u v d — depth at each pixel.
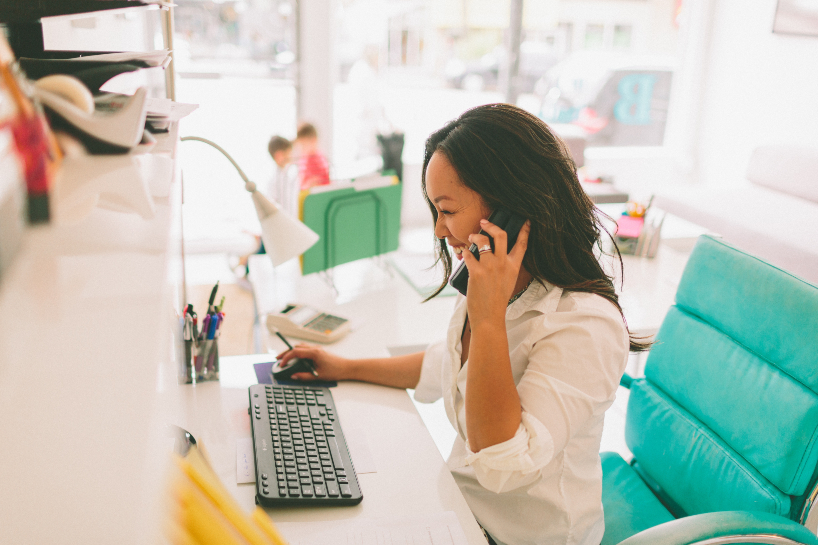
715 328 1.36
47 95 0.53
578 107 5.47
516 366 1.03
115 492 0.23
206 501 0.47
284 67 4.60
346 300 1.97
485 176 0.96
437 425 2.52
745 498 1.18
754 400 1.21
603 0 5.20
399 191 2.22
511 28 5.03
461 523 0.97
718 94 5.19
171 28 1.43
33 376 0.29
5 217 0.38
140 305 0.35
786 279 1.21
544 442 0.92
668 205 4.29
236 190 4.50
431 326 1.79
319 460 1.05
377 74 4.90
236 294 2.83
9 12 0.81
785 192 4.25
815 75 4.36
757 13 4.76
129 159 0.57
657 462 1.41
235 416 1.21
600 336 0.98
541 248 1.01
